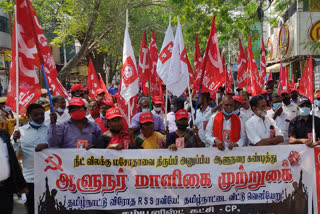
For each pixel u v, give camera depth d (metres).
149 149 3.94
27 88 4.26
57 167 3.82
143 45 5.77
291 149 4.09
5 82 23.91
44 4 16.41
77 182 3.85
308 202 4.11
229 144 4.08
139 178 3.93
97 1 12.89
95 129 4.18
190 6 13.25
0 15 24.16
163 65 5.18
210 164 4.00
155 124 5.18
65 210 3.83
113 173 3.90
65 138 4.01
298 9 19.72
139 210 3.94
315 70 12.56
